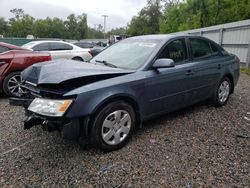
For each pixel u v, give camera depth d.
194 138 3.52
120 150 3.17
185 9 31.48
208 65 4.41
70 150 3.16
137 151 3.14
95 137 2.96
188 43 4.18
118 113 3.14
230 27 12.10
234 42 11.84
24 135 3.60
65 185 2.48
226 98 5.08
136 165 2.83
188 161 2.91
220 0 25.53
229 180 2.56
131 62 3.61
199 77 4.23
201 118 4.32
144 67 3.44
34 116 2.88
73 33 77.94
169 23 38.28
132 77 3.24
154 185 2.48
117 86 3.05
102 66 3.46
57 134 3.63
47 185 2.48
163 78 3.58
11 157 3.00
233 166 2.81
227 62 4.91
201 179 2.57
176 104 3.94
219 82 4.77
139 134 3.64
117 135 3.16
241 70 10.50
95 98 2.86
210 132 3.74
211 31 14.16
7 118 4.30
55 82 2.72
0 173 2.68
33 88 3.16
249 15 22.73
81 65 3.36
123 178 2.59
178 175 2.64
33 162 2.89
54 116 2.70
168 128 3.87
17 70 5.52
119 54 3.93
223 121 4.20
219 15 25.98
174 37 3.99
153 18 65.44
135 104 3.33
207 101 5.00
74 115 2.74
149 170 2.73
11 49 5.80
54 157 2.99
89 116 2.89
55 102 2.73
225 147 3.26
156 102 3.58
